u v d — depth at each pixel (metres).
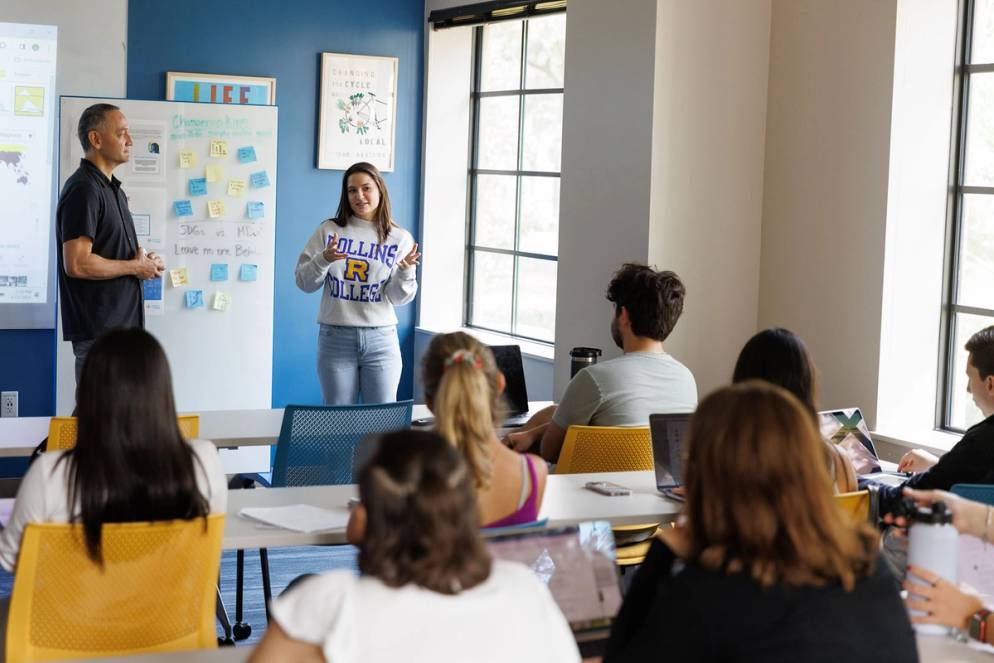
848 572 1.74
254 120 6.89
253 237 6.94
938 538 2.25
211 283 6.88
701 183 5.47
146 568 2.38
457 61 8.05
